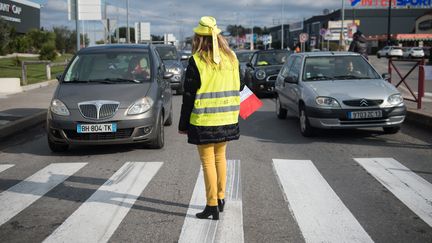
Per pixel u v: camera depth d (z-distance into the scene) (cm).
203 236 431
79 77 857
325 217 477
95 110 744
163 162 714
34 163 729
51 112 764
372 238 425
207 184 464
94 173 656
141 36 4016
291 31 9594
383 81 935
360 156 746
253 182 604
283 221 466
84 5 1975
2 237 435
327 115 847
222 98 446
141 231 444
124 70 868
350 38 3862
